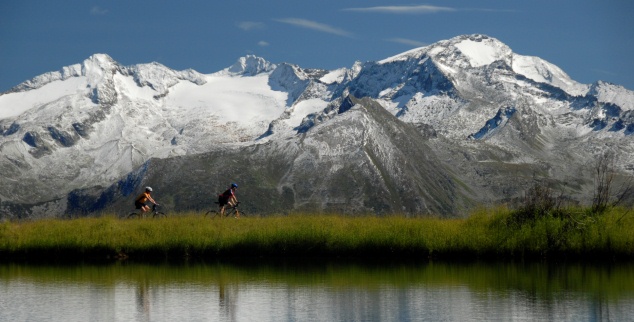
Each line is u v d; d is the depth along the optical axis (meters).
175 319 70.69
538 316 70.44
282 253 105.19
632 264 99.00
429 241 104.06
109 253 105.19
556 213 107.25
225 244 105.19
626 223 105.19
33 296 80.50
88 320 70.12
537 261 101.44
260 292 82.12
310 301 77.62
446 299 77.81
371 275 92.06
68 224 111.31
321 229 107.00
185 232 106.81
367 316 70.88
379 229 106.81
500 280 87.81
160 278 90.62
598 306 74.19
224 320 70.31
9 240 105.38
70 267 99.50
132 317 71.38
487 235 104.81
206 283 87.44
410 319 69.69
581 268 96.00
